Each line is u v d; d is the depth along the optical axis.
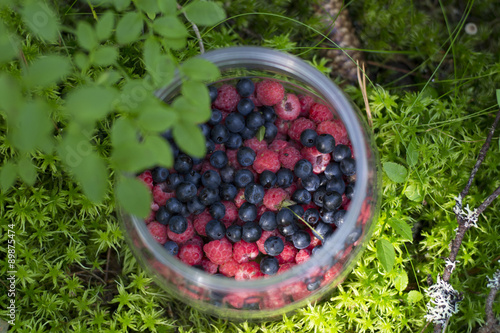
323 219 0.39
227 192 0.39
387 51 0.47
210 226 0.39
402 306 0.42
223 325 0.42
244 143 0.41
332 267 0.37
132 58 0.43
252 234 0.38
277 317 0.41
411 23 0.48
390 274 0.42
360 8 0.48
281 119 0.42
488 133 0.45
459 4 0.49
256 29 0.47
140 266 0.41
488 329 0.42
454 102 0.46
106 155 0.42
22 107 0.27
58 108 0.40
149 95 0.30
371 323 0.42
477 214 0.40
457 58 0.48
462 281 0.45
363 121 0.40
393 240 0.43
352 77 0.47
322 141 0.39
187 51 0.44
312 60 0.47
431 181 0.45
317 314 0.41
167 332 0.42
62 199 0.41
